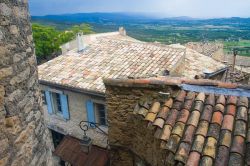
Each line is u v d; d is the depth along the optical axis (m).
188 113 3.94
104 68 9.95
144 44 11.18
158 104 4.34
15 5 3.07
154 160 4.29
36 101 3.75
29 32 3.61
